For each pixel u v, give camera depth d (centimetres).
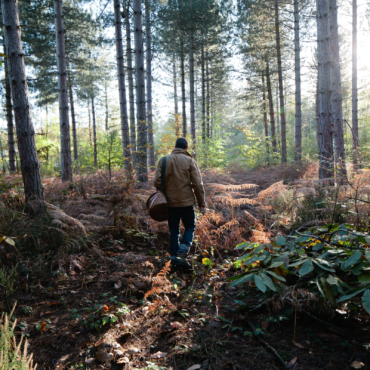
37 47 1466
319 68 645
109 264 361
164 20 1518
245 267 317
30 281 312
